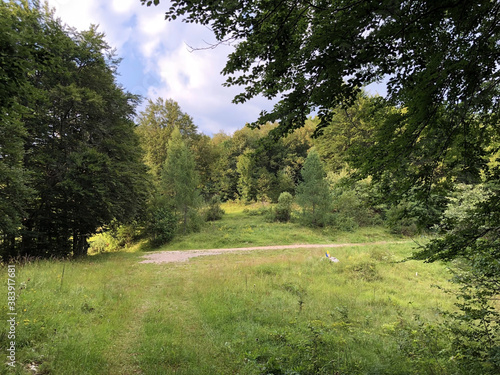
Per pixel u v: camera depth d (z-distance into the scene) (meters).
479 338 3.90
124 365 4.16
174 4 2.29
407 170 3.55
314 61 2.53
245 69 3.10
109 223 19.02
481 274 3.92
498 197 3.34
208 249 21.11
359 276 11.35
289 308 7.19
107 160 15.07
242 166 43.28
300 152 50.69
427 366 3.80
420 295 9.26
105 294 7.55
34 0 13.19
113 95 17.14
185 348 4.69
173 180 28.64
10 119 5.01
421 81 2.54
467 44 2.56
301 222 28.33
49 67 4.34
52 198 15.25
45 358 3.97
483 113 3.26
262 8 2.43
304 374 3.75
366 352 4.62
